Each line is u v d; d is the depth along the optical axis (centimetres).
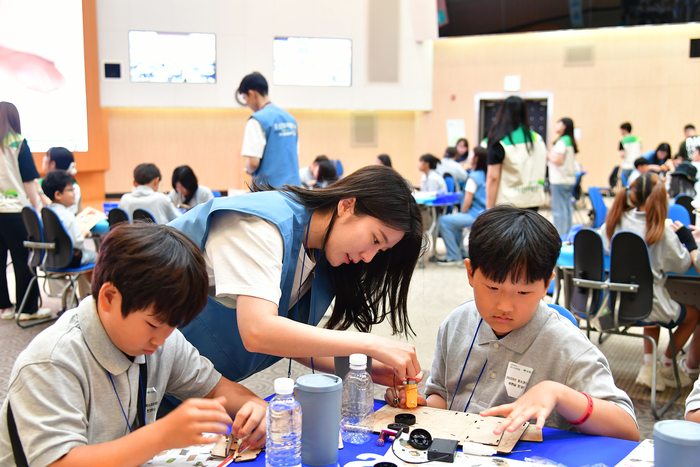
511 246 112
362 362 109
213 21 1112
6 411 96
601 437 106
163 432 94
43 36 963
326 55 1166
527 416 100
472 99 1226
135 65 1103
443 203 645
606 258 295
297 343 110
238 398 120
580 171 1001
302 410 95
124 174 1178
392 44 1196
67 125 1015
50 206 384
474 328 135
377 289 145
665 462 81
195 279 96
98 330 100
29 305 402
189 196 523
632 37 1122
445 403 141
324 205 128
